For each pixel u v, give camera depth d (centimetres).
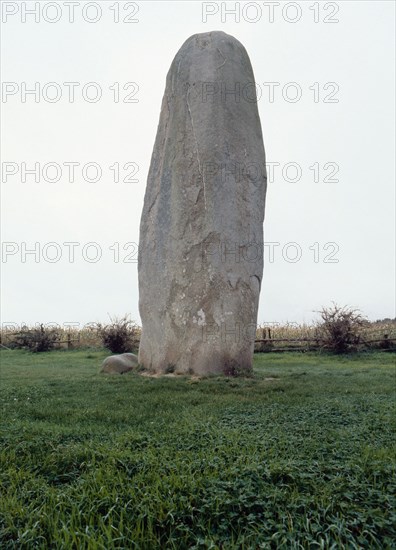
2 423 566
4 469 418
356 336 1709
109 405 686
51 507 343
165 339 1035
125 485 371
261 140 1120
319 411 638
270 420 595
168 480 369
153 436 511
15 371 1173
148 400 721
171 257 1055
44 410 647
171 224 1071
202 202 1032
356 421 587
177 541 310
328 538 298
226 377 930
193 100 1083
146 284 1100
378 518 311
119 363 1091
